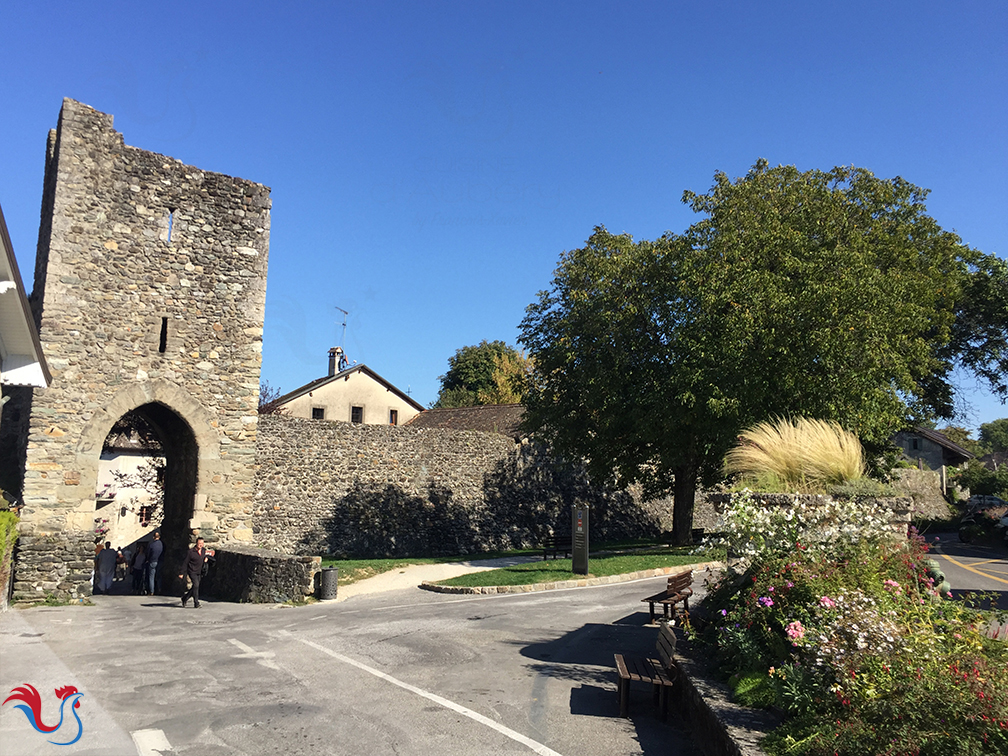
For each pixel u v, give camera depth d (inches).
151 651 370.0
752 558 278.4
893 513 319.9
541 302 941.8
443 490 1064.2
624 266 842.2
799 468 360.8
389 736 234.5
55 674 311.3
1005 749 150.8
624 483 981.2
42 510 649.6
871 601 215.9
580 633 415.2
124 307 711.7
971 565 754.8
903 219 936.9
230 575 664.4
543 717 259.4
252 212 800.9
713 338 752.3
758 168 905.5
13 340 518.9
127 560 1006.4
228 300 775.1
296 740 228.8
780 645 234.2
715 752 207.3
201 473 745.0
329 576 596.1
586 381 845.8
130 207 722.8
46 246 703.7
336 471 951.6
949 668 184.5
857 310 716.7
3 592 531.2
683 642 302.4
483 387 2527.1
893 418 789.9
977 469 1776.6
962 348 1236.5
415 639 402.3
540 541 1171.3
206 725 241.8
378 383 1550.2
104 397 692.7
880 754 159.3
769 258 780.6
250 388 780.6
